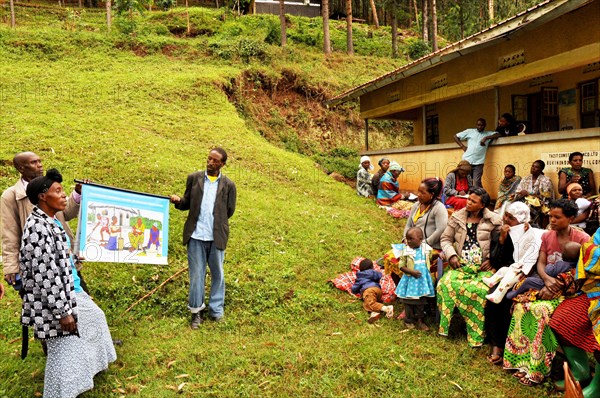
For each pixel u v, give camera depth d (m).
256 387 4.33
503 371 4.64
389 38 32.78
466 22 33.97
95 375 4.45
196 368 4.65
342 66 23.48
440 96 12.24
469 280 5.27
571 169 7.71
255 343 5.21
